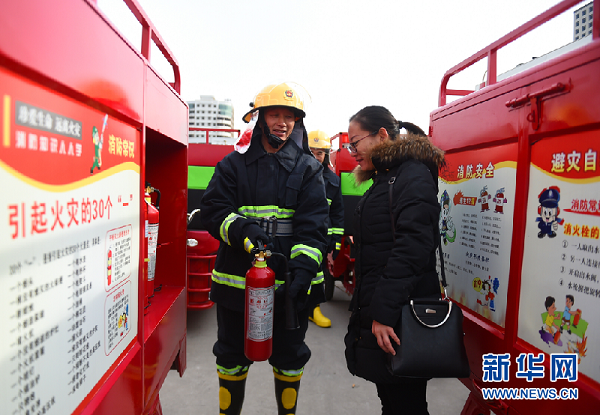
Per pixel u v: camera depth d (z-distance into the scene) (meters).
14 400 0.55
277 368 1.81
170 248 2.00
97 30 0.83
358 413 2.29
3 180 0.53
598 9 1.05
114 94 0.94
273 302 1.53
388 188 1.46
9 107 0.54
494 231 1.54
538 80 1.27
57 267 0.68
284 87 1.69
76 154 0.75
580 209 1.10
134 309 1.16
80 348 0.78
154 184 1.99
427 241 1.31
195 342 3.32
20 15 0.55
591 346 1.05
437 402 2.43
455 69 1.95
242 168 1.71
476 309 1.68
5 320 0.53
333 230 3.10
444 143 2.00
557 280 1.18
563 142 1.17
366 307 1.48
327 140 3.69
